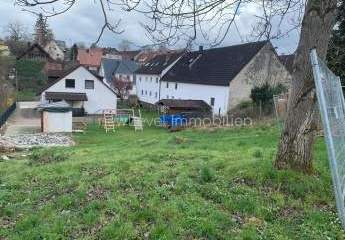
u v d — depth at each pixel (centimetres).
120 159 1002
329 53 1574
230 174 741
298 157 710
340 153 623
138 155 1063
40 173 920
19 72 6812
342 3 751
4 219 641
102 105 5003
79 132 3444
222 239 533
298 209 619
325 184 683
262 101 3634
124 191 707
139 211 607
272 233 544
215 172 762
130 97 6600
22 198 736
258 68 4238
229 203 626
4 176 950
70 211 642
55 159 1204
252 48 4347
